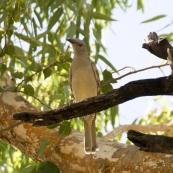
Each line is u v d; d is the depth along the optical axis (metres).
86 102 6.53
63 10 12.32
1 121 9.47
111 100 6.48
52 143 8.77
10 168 13.69
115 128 12.93
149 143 6.62
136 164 7.85
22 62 11.59
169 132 12.98
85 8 12.80
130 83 6.36
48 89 13.03
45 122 6.78
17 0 9.89
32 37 11.46
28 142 9.05
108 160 8.13
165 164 7.66
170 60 5.94
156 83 6.26
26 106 9.62
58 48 11.92
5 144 12.92
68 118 6.74
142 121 14.29
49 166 7.84
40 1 10.95
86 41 12.39
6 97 9.70
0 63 9.72
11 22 9.95
